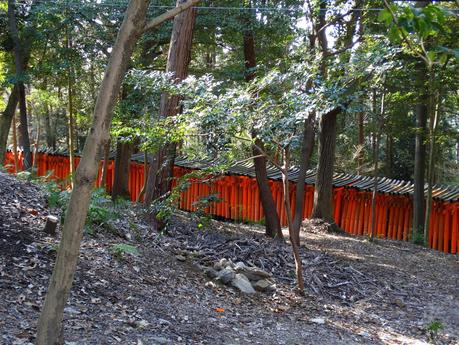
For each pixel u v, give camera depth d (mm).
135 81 6148
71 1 10102
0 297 3932
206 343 4082
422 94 11000
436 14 1657
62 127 22109
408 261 9719
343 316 6000
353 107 5816
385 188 13711
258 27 9375
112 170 16125
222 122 5461
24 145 12898
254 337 4539
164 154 7984
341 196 14297
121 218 7406
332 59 6535
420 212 12570
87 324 3842
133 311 4430
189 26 7996
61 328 2297
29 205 6414
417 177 12625
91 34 10914
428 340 5488
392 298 7242
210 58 15250
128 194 12828
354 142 20328
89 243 5863
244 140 6156
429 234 13008
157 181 7969
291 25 9602
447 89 11727
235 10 9531
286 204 6367
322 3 9023
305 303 6246
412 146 20125
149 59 11500
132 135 6211
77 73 11688
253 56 9742
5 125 13852
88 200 2152
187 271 6258
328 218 12359
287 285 6867
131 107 9055
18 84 12617
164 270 5941
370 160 20078
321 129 12398
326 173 12367
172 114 7637
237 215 14305
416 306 7000
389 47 5281
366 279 7887
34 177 8070
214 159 6426
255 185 14219
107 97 2111
